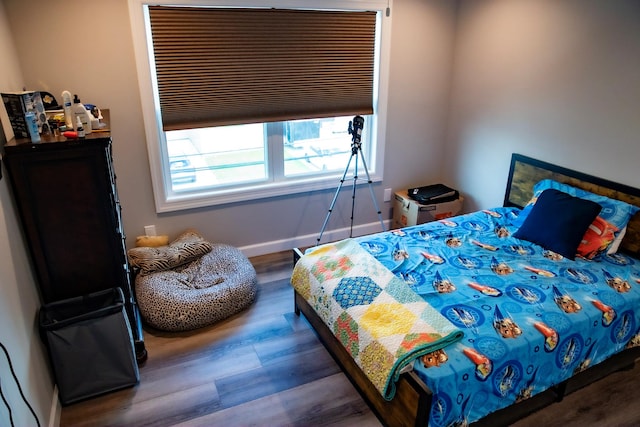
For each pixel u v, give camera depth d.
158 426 2.22
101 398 2.39
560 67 3.14
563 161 3.26
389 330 2.10
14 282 1.94
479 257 2.80
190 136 3.44
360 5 3.46
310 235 4.07
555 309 2.27
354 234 4.29
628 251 2.86
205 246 3.36
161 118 3.19
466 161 4.14
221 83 3.25
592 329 2.25
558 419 2.24
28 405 1.84
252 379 2.52
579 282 2.52
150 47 3.02
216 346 2.79
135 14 2.88
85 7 2.77
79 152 2.14
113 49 2.91
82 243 2.30
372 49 3.68
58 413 2.25
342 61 3.59
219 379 2.52
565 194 2.99
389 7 3.57
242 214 3.71
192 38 3.05
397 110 3.99
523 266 2.70
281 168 3.76
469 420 1.99
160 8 2.92
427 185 4.42
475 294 2.39
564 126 3.20
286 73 3.42
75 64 2.86
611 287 2.47
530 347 2.05
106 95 2.99
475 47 3.80
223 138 3.54
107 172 2.23
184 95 3.18
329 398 2.40
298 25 3.32
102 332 2.25
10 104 2.06
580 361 2.29
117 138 3.12
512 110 3.58
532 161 3.46
